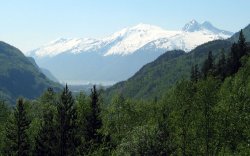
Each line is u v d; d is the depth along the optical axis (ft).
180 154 221.05
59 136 275.18
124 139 213.66
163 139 211.82
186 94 238.27
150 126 217.15
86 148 266.77
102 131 281.13
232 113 207.82
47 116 289.33
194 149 219.61
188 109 232.12
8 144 291.99
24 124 290.76
